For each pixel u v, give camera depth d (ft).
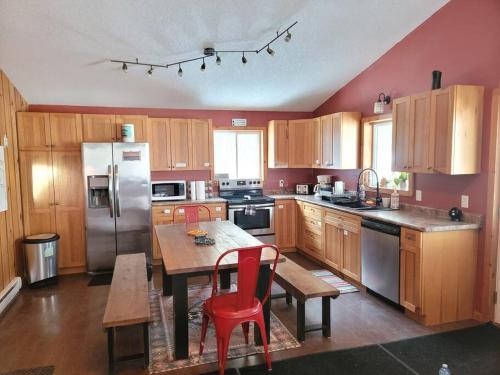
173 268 7.68
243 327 9.25
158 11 10.14
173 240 10.28
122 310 7.87
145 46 11.90
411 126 11.21
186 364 8.31
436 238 9.87
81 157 15.01
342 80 16.11
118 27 10.72
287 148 18.51
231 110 18.61
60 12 9.84
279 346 8.98
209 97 16.79
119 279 9.77
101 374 7.99
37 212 14.71
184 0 9.78
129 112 17.10
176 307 8.39
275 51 13.05
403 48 12.89
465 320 10.35
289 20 11.12
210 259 8.36
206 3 9.98
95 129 15.31
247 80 15.34
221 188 18.43
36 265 13.46
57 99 15.61
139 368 8.16
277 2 10.20
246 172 19.35
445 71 11.18
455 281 10.18
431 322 10.04
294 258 16.87
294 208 17.92
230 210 16.71
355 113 15.40
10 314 11.14
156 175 17.63
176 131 16.94
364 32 12.28
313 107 19.17
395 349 8.79
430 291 9.93
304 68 14.64
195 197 17.20
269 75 15.02
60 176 14.90
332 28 11.84
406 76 12.80
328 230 14.69
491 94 9.79
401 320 10.35
